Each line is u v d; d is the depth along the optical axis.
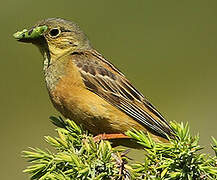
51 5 17.06
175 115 16.08
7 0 16.69
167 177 7.10
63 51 8.94
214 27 17.66
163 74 16.84
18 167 14.56
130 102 8.81
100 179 7.09
